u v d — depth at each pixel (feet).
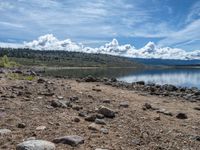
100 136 6.16
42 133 6.06
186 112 9.86
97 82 18.97
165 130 7.09
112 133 6.48
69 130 6.40
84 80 19.34
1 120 6.82
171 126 7.58
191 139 6.50
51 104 8.83
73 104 9.45
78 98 10.75
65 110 8.39
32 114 7.60
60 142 5.54
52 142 5.55
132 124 7.40
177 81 41.09
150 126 7.36
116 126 7.11
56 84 14.97
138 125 7.34
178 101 12.44
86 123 7.15
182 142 6.25
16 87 12.16
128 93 13.79
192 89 18.83
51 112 7.99
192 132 7.11
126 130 6.81
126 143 5.88
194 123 8.16
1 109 7.80
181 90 17.75
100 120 7.25
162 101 12.09
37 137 5.79
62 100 9.59
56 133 6.12
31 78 16.98
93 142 5.74
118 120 7.73
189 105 11.48
